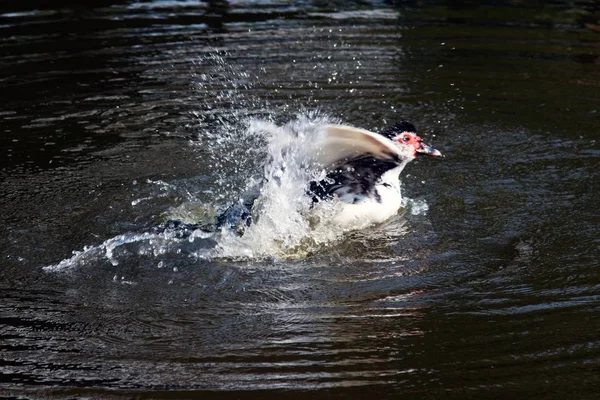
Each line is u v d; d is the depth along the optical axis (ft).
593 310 29.81
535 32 65.26
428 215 38.22
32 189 40.45
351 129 33.76
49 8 70.03
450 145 46.42
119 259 33.86
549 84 54.95
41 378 25.86
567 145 46.26
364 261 33.99
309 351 27.35
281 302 30.68
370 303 30.55
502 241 35.55
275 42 61.77
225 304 30.55
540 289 31.45
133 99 51.72
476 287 31.68
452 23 67.31
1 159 43.68
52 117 49.06
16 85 53.42
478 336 28.19
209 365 26.58
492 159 44.65
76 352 27.32
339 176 37.19
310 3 72.38
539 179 42.06
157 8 70.28
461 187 41.24
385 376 25.95
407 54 59.93
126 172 42.65
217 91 52.95
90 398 24.88
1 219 37.32
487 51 60.85
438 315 29.60
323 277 32.65
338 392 25.18
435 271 33.04
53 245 35.09
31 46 60.34
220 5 71.67
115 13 68.90
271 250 34.73
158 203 39.24
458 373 26.11
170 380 25.76
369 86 54.19
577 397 24.84
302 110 50.11
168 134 47.37
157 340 28.04
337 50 60.34
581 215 37.93
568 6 72.84
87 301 30.63
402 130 38.93
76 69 56.18
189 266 33.35
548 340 27.86
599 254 34.19
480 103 52.11
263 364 26.63
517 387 25.34
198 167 43.42
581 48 61.57
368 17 68.44
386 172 37.91
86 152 44.91
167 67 56.44
